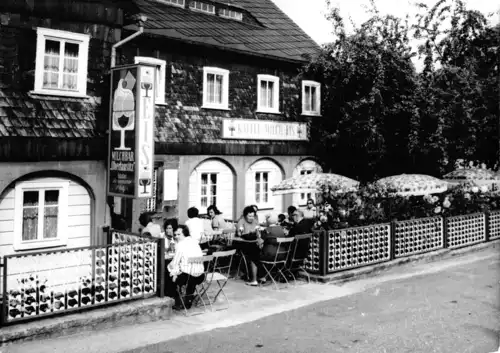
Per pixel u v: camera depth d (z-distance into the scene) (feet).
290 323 30.07
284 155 67.05
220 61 59.98
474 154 66.69
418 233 48.75
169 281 32.35
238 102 61.98
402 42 65.21
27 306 26.25
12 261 34.45
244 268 41.24
